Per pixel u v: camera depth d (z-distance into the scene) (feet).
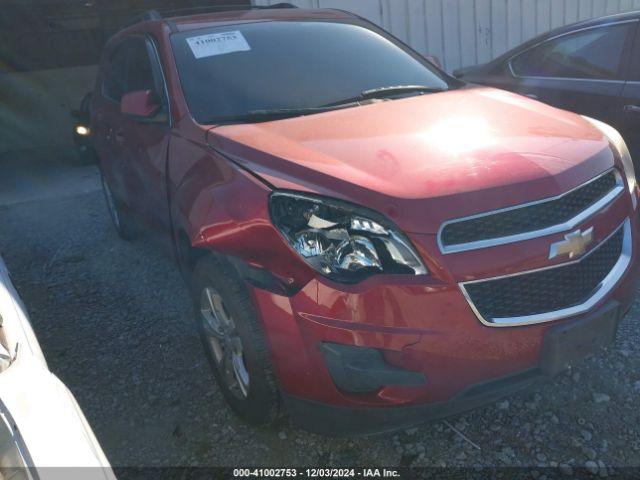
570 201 7.43
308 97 10.41
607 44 14.83
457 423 8.64
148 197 11.70
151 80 11.74
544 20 31.32
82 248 17.33
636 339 10.13
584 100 15.05
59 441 4.92
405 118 9.07
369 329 6.86
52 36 37.11
